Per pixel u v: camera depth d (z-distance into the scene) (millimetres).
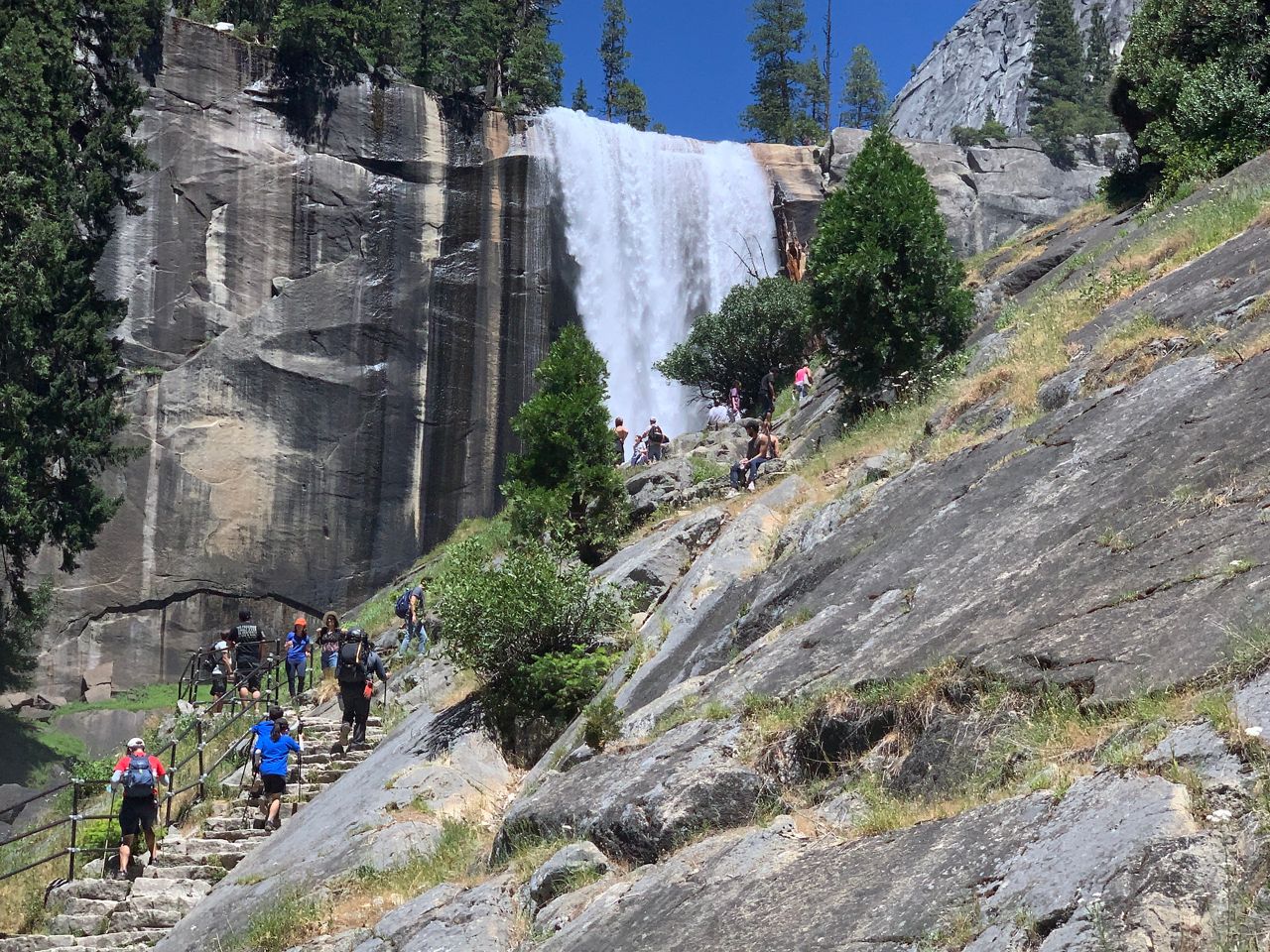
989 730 6504
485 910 8211
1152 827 4723
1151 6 25172
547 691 13523
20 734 28094
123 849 13359
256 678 20922
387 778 13367
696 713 9039
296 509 36062
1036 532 8578
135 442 34312
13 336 24609
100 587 33531
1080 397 11281
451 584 14484
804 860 6352
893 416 16656
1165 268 14133
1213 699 5402
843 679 7914
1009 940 4633
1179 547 7031
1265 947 4125
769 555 13242
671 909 6535
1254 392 8469
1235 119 20391
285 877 11719
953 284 18984
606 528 18875
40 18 28453
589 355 19656
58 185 26750
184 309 35500
